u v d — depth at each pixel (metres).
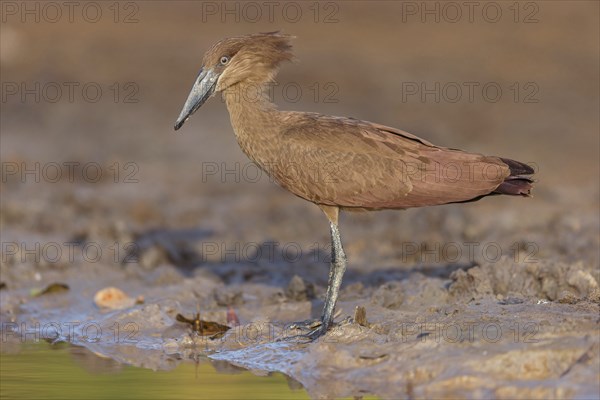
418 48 37.69
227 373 13.91
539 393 11.51
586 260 17.50
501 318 13.22
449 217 21.77
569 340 12.12
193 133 31.69
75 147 30.14
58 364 14.58
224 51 14.83
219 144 30.75
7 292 18.09
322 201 14.22
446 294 15.20
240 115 14.72
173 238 21.45
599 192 24.64
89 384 13.56
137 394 13.06
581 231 20.09
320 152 14.02
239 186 26.97
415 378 12.18
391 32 39.34
